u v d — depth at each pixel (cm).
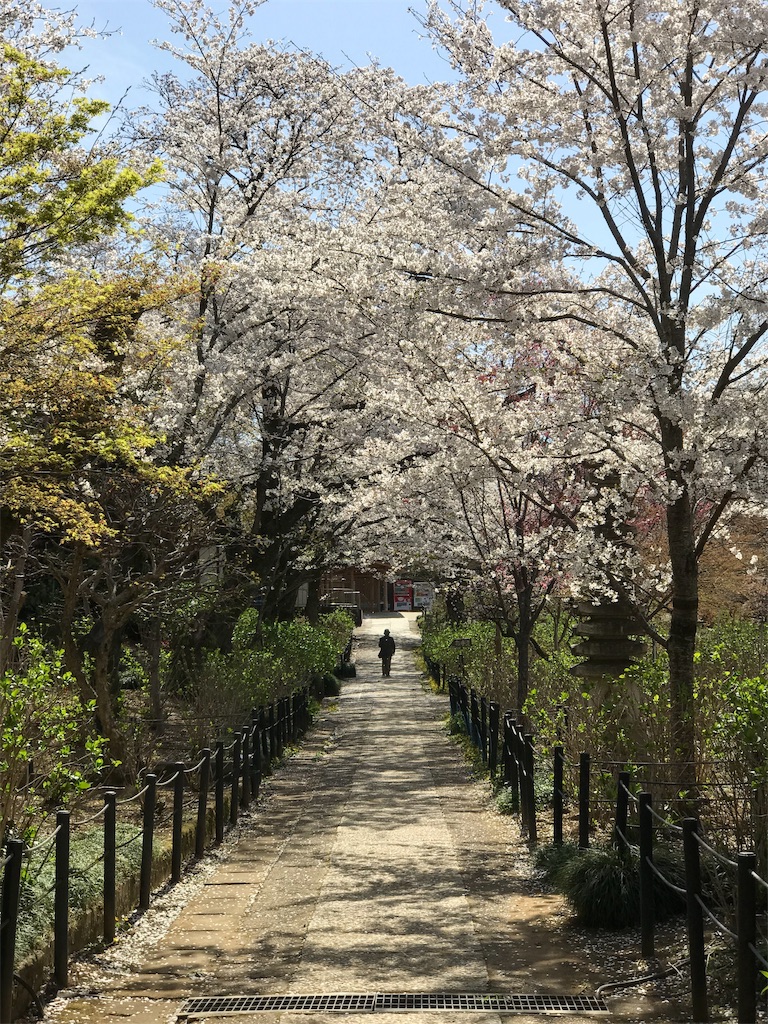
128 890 739
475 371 1072
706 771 811
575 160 901
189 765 1153
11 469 831
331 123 1599
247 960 635
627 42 870
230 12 1611
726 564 1775
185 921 723
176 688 1484
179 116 1594
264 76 1633
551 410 994
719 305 841
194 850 932
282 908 750
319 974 603
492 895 769
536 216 910
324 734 1958
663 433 881
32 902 610
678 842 755
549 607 1789
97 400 876
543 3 883
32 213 831
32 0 989
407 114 944
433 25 944
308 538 2062
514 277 930
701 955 514
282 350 1588
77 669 1060
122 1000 565
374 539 2152
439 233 962
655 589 1084
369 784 1334
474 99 947
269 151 1627
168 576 1227
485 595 1734
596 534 1009
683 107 863
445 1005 548
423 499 1471
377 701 2664
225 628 1730
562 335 1021
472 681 1944
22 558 975
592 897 671
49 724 780
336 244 1050
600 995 556
